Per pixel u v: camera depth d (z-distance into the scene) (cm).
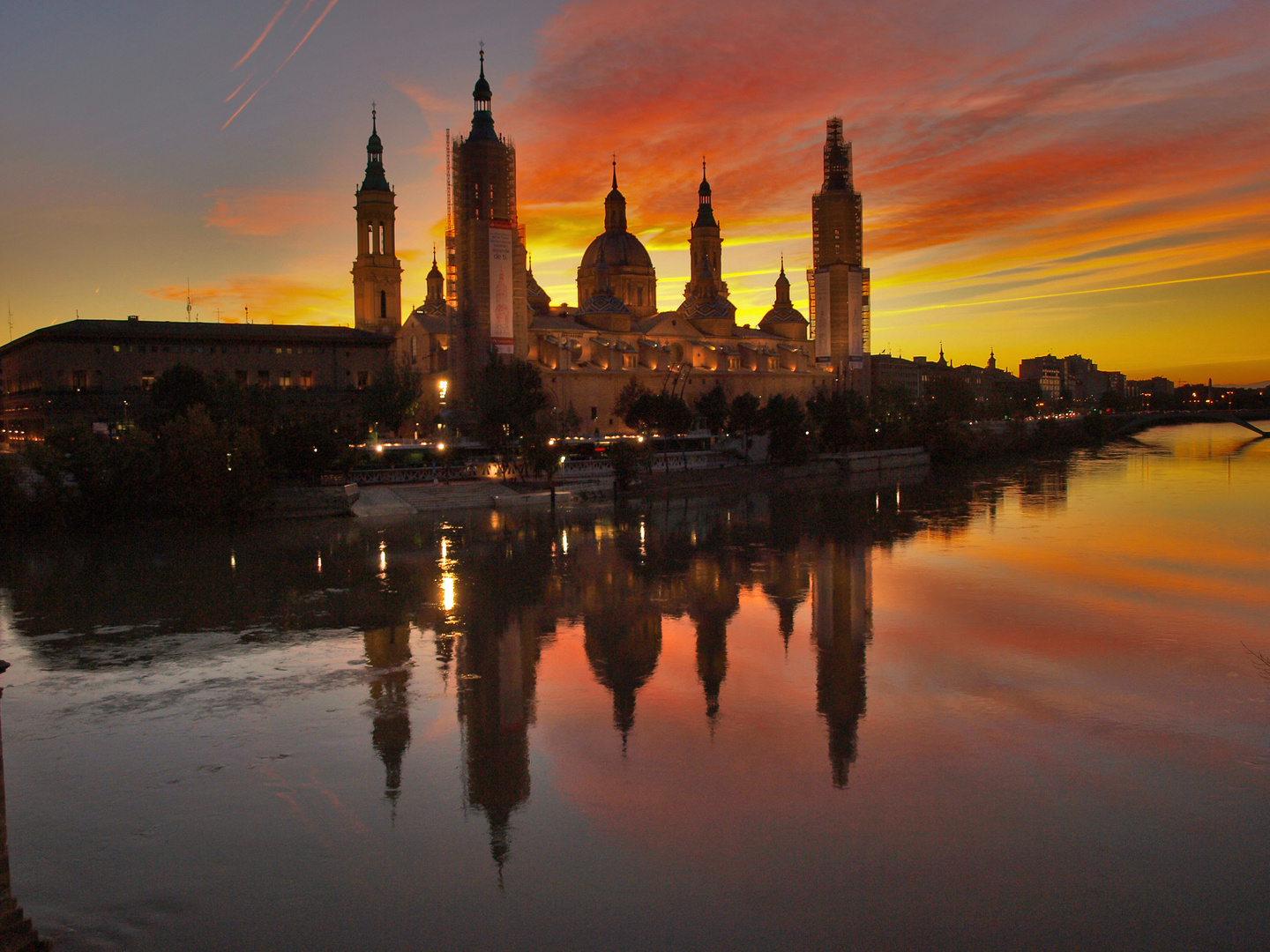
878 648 4631
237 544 7675
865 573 6512
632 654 4538
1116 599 5678
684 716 3681
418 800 2950
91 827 2781
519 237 13725
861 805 2908
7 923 2102
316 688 4019
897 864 2569
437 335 13800
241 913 2348
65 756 3284
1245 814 2855
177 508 8450
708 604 5588
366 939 2248
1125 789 3019
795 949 2205
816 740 3431
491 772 3155
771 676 4181
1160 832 2742
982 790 3011
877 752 3312
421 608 5456
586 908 2372
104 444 8369
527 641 4778
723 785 3048
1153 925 2297
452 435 12425
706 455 13638
